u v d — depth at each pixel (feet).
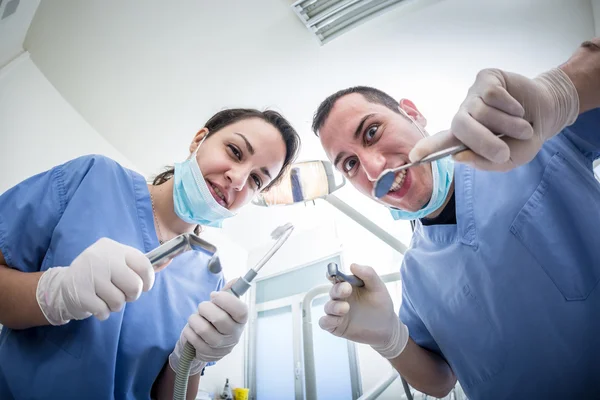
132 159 6.86
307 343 4.95
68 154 5.58
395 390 7.33
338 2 5.02
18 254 2.72
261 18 5.26
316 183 5.11
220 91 6.07
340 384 8.16
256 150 3.65
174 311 3.24
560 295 2.71
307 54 5.63
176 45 5.47
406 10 5.12
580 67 2.35
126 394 2.76
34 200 2.91
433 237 3.53
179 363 2.63
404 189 3.25
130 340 2.85
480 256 3.06
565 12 4.83
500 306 2.90
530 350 2.77
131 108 6.14
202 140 3.76
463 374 3.19
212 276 3.81
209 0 5.04
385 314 3.23
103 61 5.50
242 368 9.31
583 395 2.59
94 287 2.25
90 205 3.00
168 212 3.61
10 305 2.36
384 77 5.79
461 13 5.05
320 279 9.00
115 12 5.02
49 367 2.46
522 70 5.44
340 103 3.64
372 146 3.42
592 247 2.71
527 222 2.92
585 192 2.83
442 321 3.31
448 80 5.69
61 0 4.77
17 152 4.79
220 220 3.73
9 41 4.59
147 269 2.35
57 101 5.58
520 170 3.11
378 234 5.27
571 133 2.93
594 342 2.58
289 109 6.27
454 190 3.42
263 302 9.93
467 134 2.01
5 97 4.72
